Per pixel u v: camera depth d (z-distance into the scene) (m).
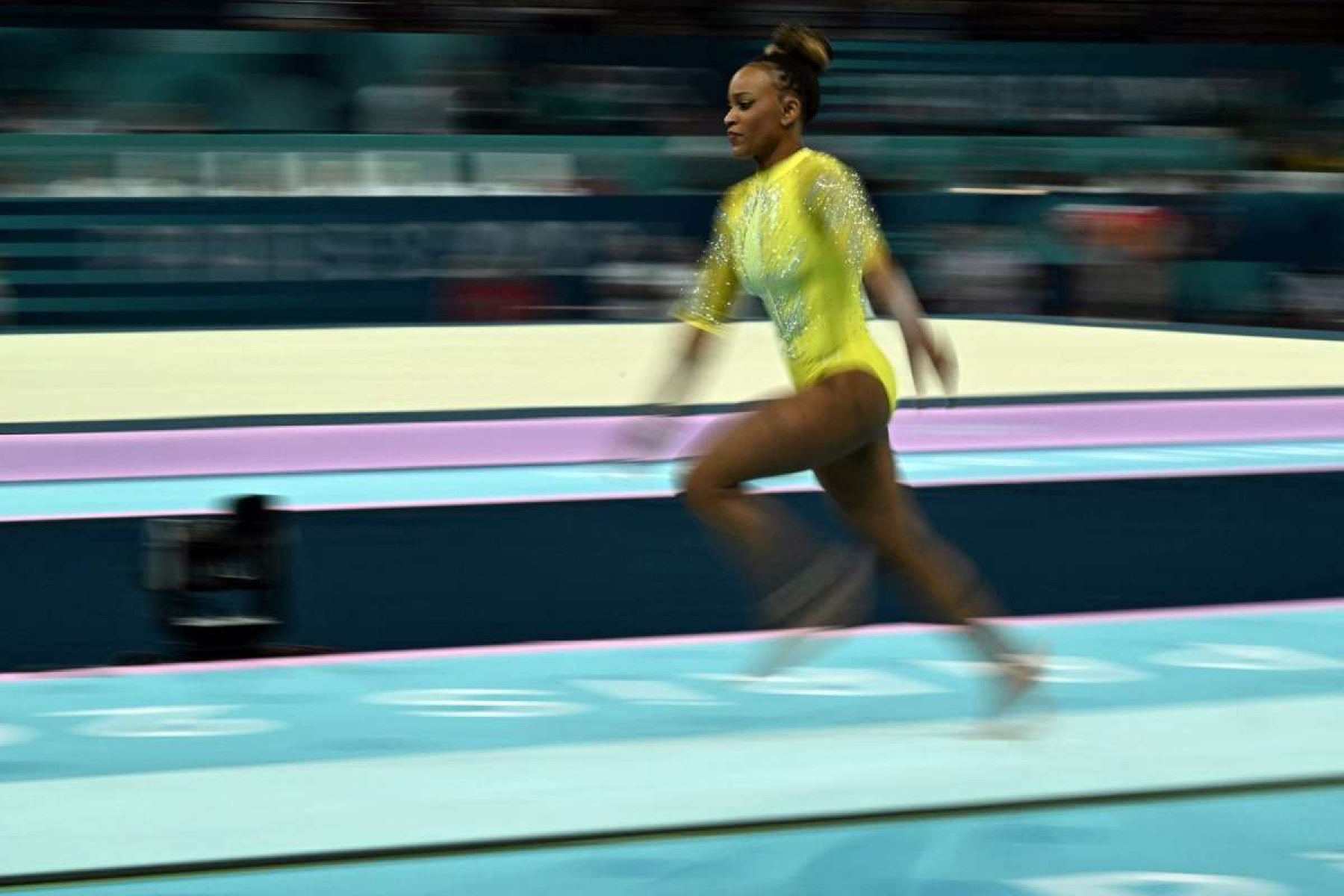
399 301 38.44
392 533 17.73
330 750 10.52
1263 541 17.38
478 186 38.72
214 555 13.52
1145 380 30.58
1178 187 41.56
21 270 36.41
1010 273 41.06
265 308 37.81
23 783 9.85
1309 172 41.94
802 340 10.26
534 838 8.85
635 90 40.78
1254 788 9.66
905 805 9.34
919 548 10.76
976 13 44.72
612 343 35.25
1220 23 45.66
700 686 12.00
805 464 10.17
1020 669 10.92
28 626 14.22
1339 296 40.94
